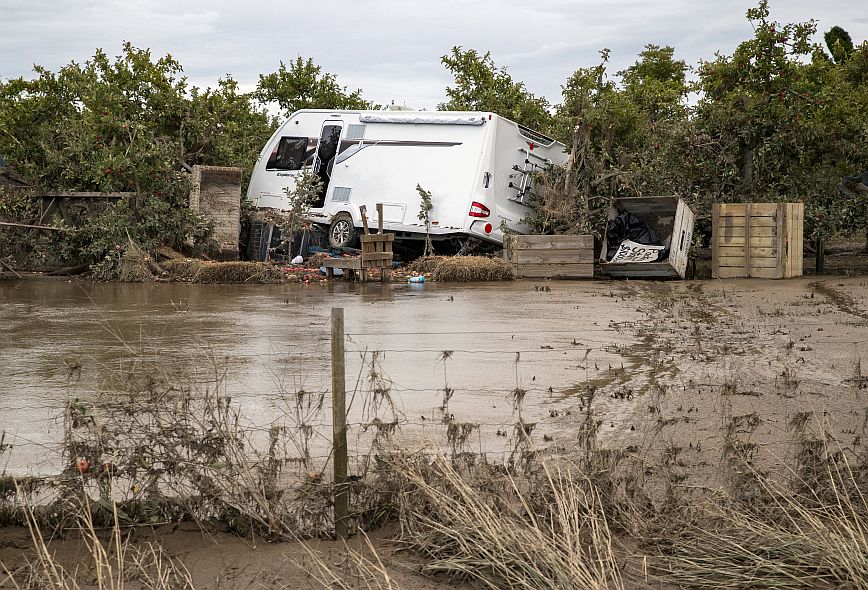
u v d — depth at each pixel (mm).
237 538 5391
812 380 8852
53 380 8992
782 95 21719
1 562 5074
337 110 23969
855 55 31156
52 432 7109
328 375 9172
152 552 5066
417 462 5602
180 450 5816
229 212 23188
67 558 5125
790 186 21984
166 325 12859
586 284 19422
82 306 15266
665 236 21328
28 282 19984
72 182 22375
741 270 20266
